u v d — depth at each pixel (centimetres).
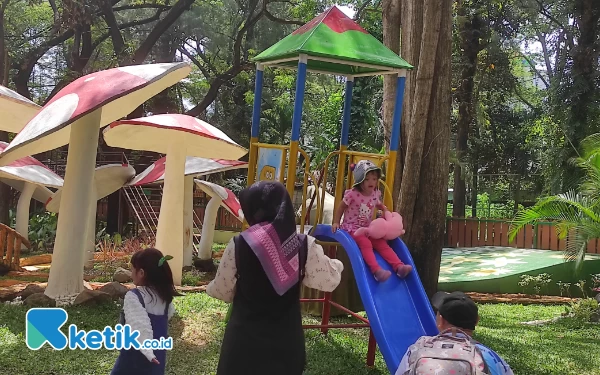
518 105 3228
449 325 337
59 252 794
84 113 699
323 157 1817
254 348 319
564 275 1210
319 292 832
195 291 969
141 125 973
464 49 1977
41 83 3194
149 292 377
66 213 799
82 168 805
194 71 3073
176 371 543
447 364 299
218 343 642
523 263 1279
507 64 2125
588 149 1085
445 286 1162
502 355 659
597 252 1341
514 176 2516
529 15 2036
